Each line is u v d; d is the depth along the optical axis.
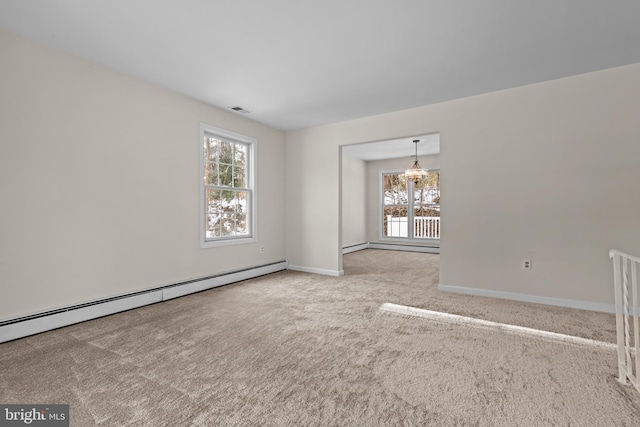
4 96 2.42
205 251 4.07
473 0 2.07
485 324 2.79
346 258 6.79
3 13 2.19
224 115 4.31
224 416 1.55
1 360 2.13
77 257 2.85
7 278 2.44
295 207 5.37
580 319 2.89
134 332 2.62
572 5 2.12
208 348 2.32
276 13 2.21
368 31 2.44
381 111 4.34
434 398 1.70
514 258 3.53
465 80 3.33
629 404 1.64
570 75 3.22
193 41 2.58
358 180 8.29
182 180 3.78
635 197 2.97
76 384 1.84
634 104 2.98
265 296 3.72
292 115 4.55
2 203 2.41
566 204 3.26
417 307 3.28
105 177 3.05
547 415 1.56
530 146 3.44
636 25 2.35
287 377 1.92
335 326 2.75
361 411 1.59
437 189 7.75
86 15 2.22
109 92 3.07
